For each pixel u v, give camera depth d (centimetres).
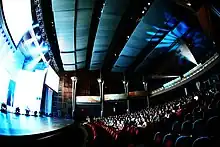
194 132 513
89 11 2219
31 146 241
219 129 486
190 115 794
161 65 4088
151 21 2547
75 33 2645
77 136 554
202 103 1271
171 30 2845
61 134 377
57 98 3456
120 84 4706
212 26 1738
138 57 3950
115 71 4541
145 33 2869
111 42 3284
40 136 267
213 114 661
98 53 3534
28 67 1279
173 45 3394
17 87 1059
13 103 997
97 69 4428
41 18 1794
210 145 342
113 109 4397
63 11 2116
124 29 2953
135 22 2759
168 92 4097
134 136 684
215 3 1552
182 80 3278
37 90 1395
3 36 717
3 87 834
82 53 3391
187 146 388
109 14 2361
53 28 2562
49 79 1855
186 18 2495
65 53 3175
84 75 4388
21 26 896
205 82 3022
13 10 764
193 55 3114
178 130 619
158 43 3288
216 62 2300
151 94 4197
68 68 3962
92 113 4288
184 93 3812
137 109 4497
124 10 2320
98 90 4450
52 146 322
